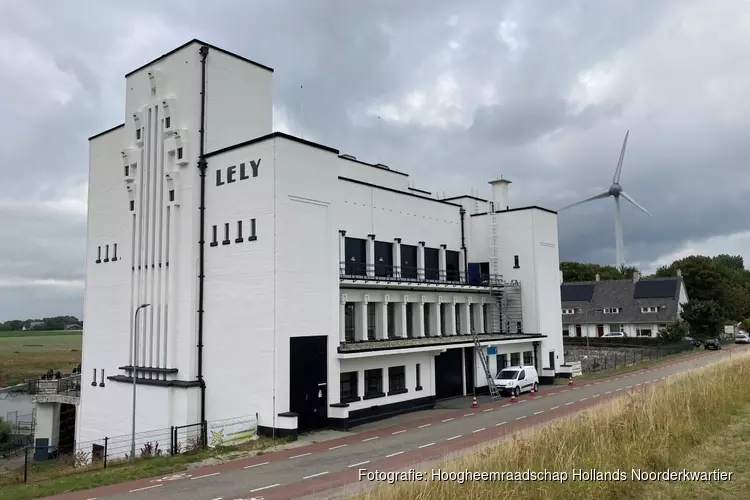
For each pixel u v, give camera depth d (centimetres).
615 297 10062
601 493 1337
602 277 13162
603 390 4172
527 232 4975
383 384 3438
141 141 3588
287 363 2872
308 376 2972
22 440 4916
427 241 4578
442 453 2297
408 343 3681
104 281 3856
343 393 3194
